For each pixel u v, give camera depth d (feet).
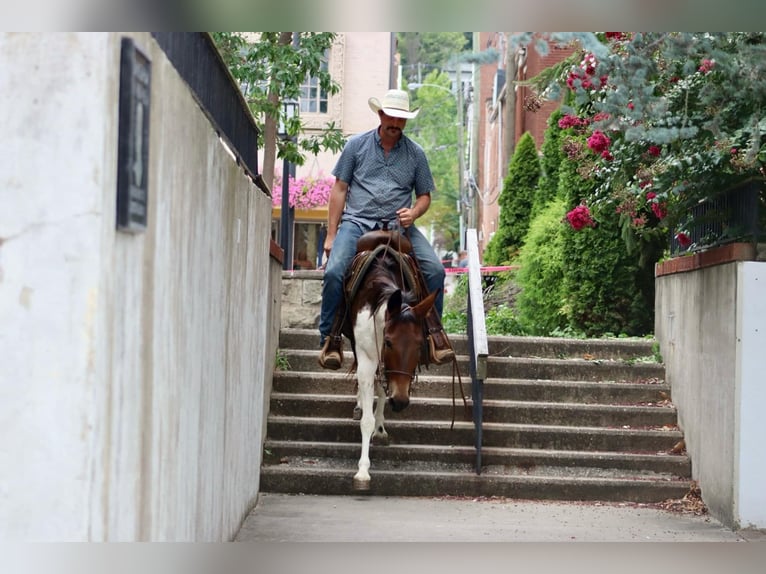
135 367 13.00
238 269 23.56
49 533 11.22
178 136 15.46
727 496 28.50
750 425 28.12
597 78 23.66
